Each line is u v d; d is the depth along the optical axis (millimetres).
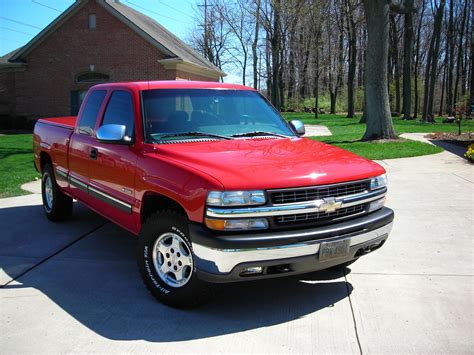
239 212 3473
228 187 3477
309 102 58594
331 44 51406
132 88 4855
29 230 6383
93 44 27969
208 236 3490
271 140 4746
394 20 45375
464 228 6328
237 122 5000
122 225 4828
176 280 3971
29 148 17609
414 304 4117
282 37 44156
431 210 7230
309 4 35188
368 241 4020
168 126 4594
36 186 9680
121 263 5129
